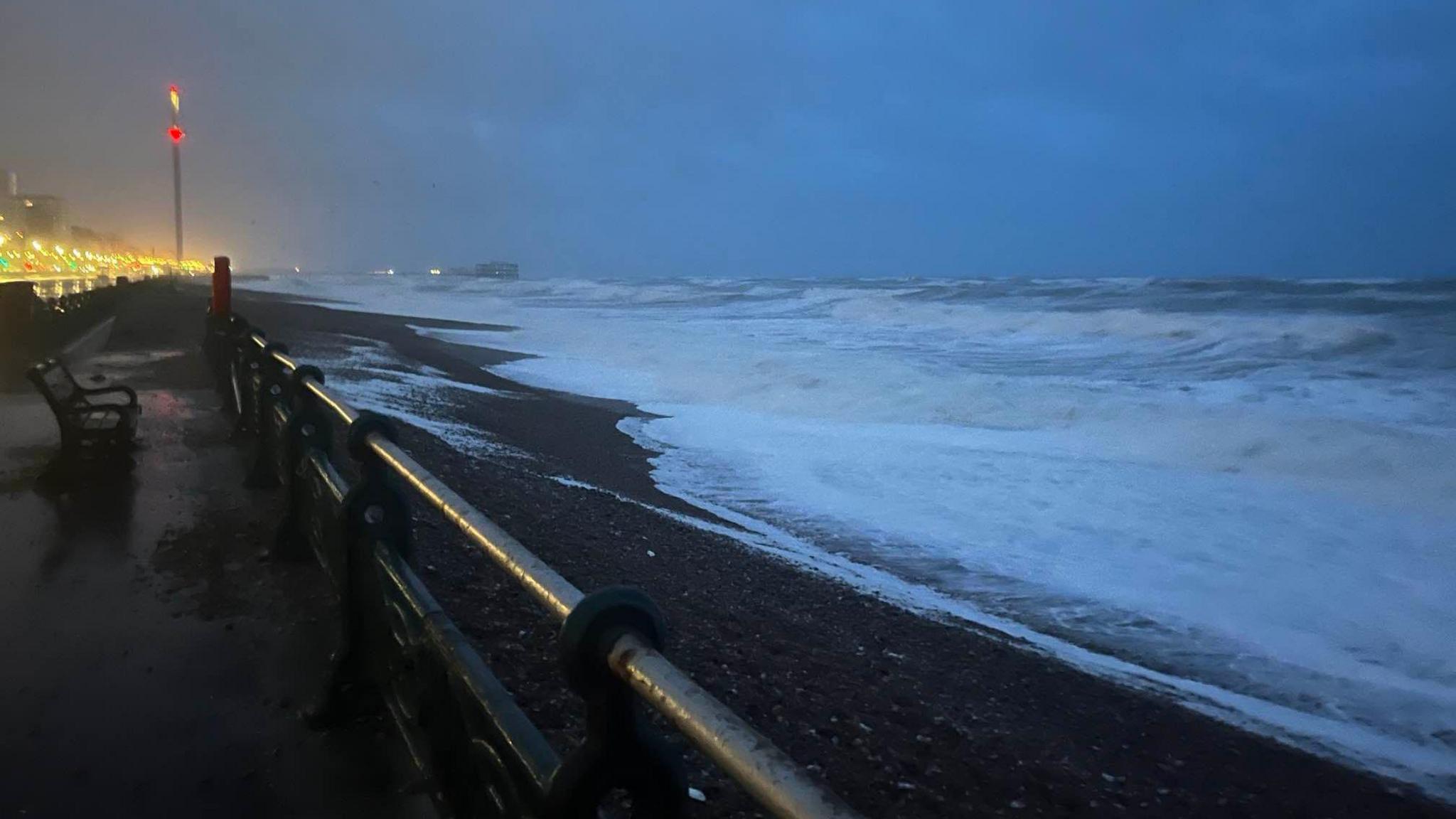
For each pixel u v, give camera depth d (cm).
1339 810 454
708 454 1252
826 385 1800
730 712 121
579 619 143
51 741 321
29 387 1037
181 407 937
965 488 1083
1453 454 1130
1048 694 558
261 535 543
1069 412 1529
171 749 317
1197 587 774
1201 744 512
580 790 146
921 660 582
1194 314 3225
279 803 288
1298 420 1303
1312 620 709
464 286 10256
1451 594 757
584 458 1192
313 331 2595
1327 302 3712
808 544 865
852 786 395
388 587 294
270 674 372
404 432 1036
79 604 439
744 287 7450
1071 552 861
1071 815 410
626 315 4806
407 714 271
